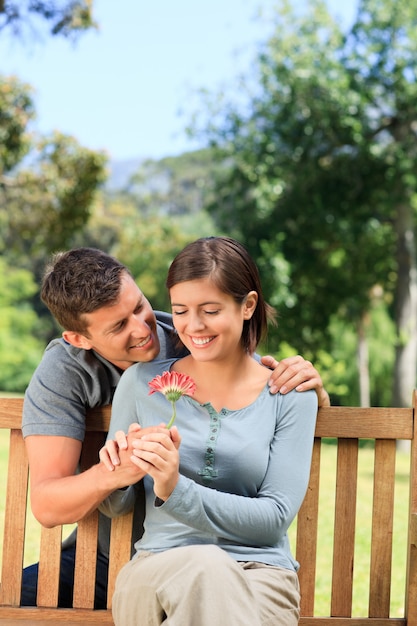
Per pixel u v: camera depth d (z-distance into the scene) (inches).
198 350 86.2
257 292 89.6
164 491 79.8
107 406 94.6
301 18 605.0
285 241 614.5
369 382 761.0
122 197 1403.8
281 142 596.7
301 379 90.0
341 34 605.0
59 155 483.2
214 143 628.4
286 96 590.6
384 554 96.6
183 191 1374.3
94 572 95.9
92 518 95.8
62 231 501.0
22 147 466.3
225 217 630.5
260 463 86.4
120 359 90.9
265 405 88.7
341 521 96.9
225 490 86.6
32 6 384.8
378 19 598.2
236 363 90.1
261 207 599.2
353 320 686.5
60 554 96.4
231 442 86.4
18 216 500.7
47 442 89.5
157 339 91.8
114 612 84.4
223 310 85.4
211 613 74.2
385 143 599.8
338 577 96.8
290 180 595.5
